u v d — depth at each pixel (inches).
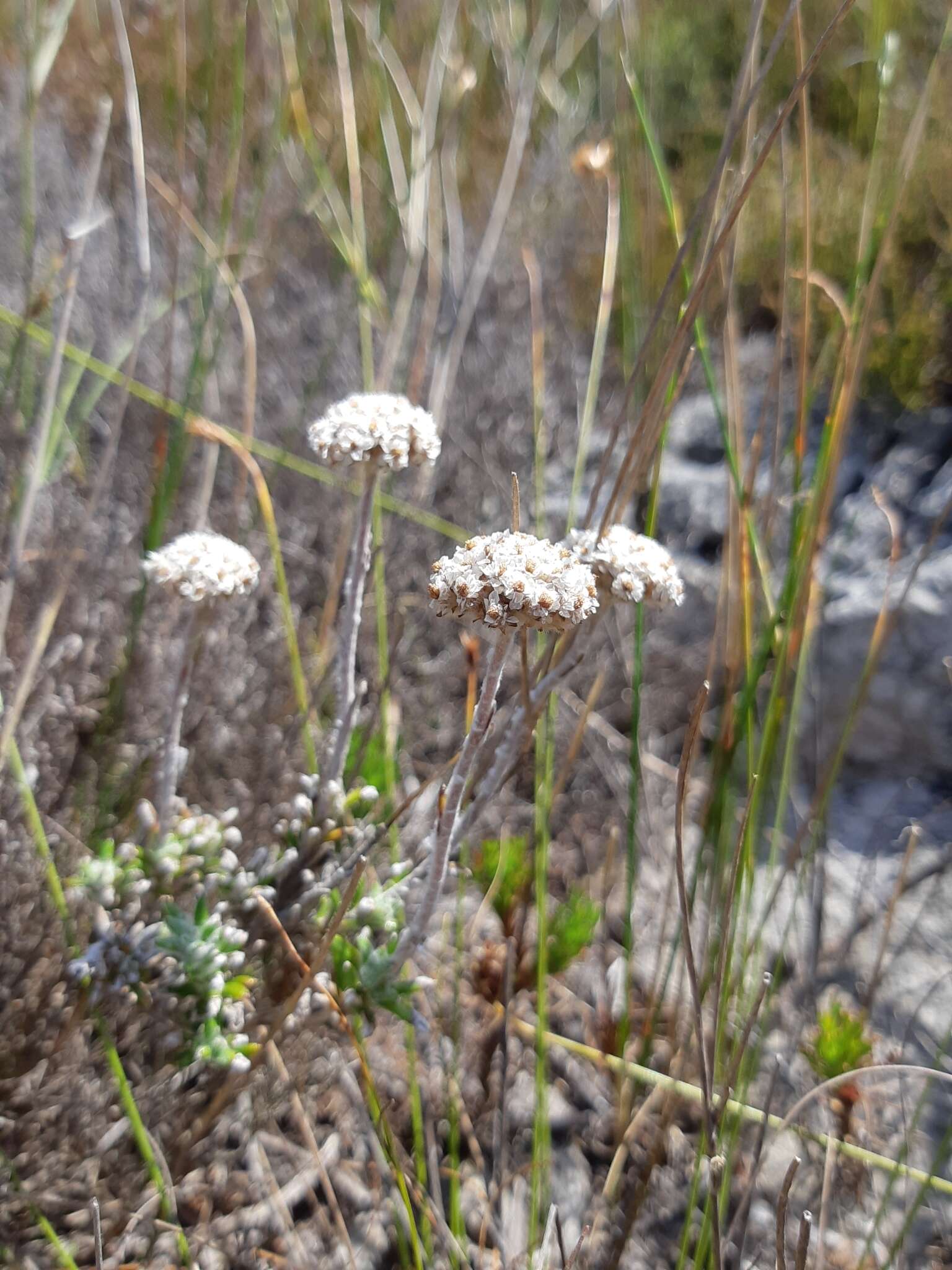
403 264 13.1
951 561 11.6
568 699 10.5
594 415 14.4
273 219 12.8
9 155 12.9
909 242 13.5
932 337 13.1
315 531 12.0
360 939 6.9
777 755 9.6
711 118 14.5
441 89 12.4
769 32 14.9
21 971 7.3
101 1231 6.9
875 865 10.5
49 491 9.9
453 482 12.8
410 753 10.8
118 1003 6.7
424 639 11.8
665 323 9.0
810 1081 8.3
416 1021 6.8
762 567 7.9
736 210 5.7
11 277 12.3
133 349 8.6
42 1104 7.0
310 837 7.3
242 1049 6.8
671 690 12.1
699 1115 8.1
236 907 7.1
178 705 6.7
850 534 9.1
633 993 9.0
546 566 4.7
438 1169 7.5
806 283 7.4
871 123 12.6
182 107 9.5
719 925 7.5
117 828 8.4
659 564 5.9
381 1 13.5
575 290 15.3
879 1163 7.2
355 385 12.9
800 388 7.6
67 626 9.4
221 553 6.3
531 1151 7.9
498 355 14.2
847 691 11.6
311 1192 7.4
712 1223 5.8
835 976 9.2
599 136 13.1
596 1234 7.3
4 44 13.4
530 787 11.0
